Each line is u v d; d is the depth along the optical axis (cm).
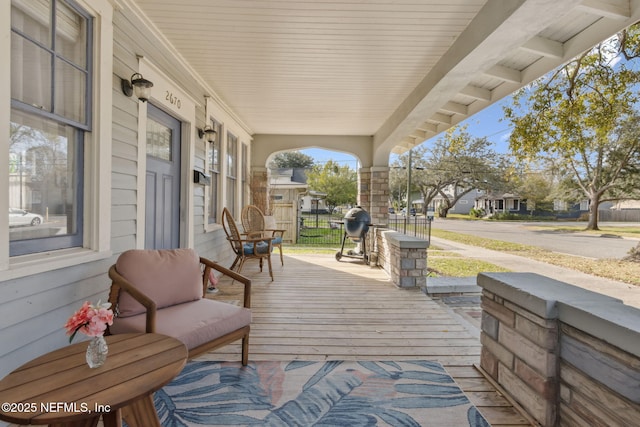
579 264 641
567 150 584
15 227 160
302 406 170
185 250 225
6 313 149
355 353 233
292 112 514
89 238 203
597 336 128
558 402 152
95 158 204
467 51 262
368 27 268
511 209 2925
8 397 98
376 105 474
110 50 216
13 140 159
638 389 113
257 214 586
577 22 242
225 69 358
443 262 691
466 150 2055
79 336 188
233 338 195
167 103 309
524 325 168
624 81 475
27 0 162
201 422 156
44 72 171
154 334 150
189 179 362
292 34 282
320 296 379
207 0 236
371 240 602
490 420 162
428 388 189
